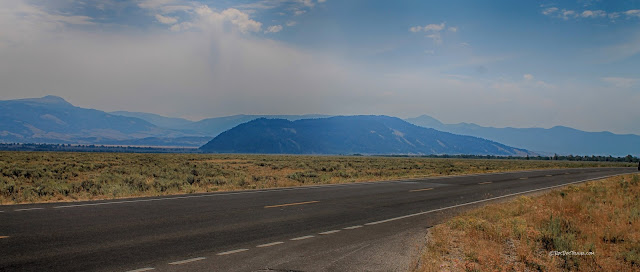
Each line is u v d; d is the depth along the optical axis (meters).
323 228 11.52
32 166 36.25
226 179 28.75
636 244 10.01
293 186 24.14
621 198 17.91
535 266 8.30
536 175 39.81
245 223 11.80
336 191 21.36
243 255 8.47
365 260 8.35
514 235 10.72
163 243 9.19
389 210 15.31
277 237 10.20
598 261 8.66
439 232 10.95
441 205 17.03
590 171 49.94
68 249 8.42
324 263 8.07
